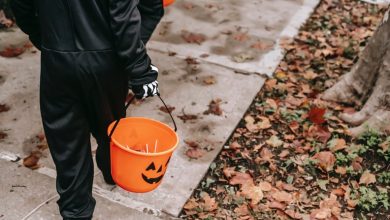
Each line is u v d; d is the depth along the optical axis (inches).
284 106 184.9
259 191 144.9
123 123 112.6
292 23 243.3
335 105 187.2
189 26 230.5
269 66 206.8
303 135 169.3
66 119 102.4
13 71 185.5
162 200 136.4
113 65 98.2
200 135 163.5
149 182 108.1
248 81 194.9
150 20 109.3
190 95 182.4
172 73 193.9
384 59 169.8
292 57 216.5
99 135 112.6
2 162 142.0
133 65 97.5
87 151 109.0
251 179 149.3
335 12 261.9
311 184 151.7
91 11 93.4
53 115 102.4
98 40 95.3
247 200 143.3
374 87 174.4
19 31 212.5
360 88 184.1
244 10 250.1
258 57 212.1
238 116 175.2
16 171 139.2
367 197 145.9
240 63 206.2
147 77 102.0
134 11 93.7
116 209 130.1
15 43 203.9
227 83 191.9
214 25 233.8
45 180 137.2
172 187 141.4
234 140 166.1
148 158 103.4
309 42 228.8
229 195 144.2
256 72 201.3
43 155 147.6
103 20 94.3
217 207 139.8
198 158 153.4
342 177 155.0
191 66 199.9
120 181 109.7
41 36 99.9
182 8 245.8
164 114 171.0
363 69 182.4
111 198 133.6
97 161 127.3
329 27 245.6
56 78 97.5
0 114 163.3
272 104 184.1
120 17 91.8
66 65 95.7
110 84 100.4
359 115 175.8
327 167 155.7
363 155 162.7
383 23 173.6
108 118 106.4
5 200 129.5
